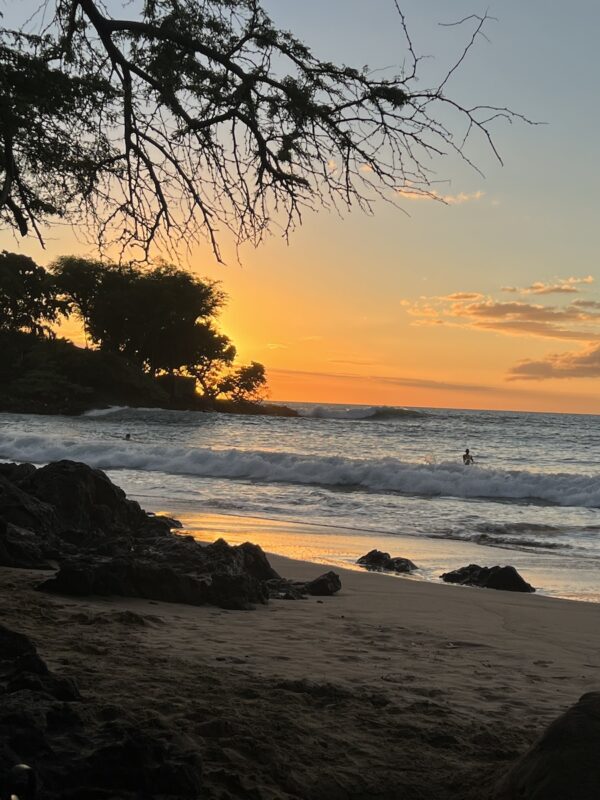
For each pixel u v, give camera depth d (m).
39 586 8.90
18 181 6.61
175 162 6.33
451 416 105.25
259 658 6.78
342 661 6.97
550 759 3.32
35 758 3.16
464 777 4.04
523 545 16.92
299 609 9.63
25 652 4.77
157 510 20.27
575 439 59.50
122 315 96.31
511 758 4.45
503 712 5.64
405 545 16.45
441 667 7.04
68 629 7.05
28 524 11.80
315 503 22.88
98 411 92.00
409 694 5.92
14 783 2.82
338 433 62.03
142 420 77.50
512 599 11.24
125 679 5.44
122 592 9.07
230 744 4.17
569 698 6.19
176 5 5.99
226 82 6.01
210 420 79.94
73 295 87.38
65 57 6.23
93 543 11.32
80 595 8.83
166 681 5.48
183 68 6.00
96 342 105.69
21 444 36.22
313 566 13.53
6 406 92.56
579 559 15.33
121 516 13.77
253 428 65.94
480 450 49.94
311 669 6.54
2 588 8.65
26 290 75.88
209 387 128.00
